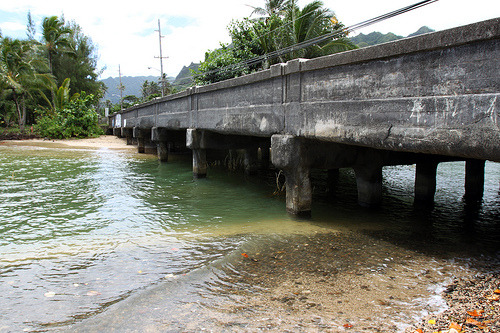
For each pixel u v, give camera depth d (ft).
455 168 48.26
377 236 19.42
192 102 37.09
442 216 23.77
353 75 16.94
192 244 18.40
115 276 14.57
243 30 63.10
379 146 15.79
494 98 11.60
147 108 57.47
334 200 28.35
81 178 39.42
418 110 14.06
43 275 14.70
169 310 11.81
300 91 20.44
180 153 67.15
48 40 115.03
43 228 21.44
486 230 20.80
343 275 14.44
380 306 11.89
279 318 11.23
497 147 11.55
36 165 49.24
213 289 13.33
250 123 25.73
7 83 91.61
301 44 34.55
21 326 10.95
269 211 24.97
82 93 107.86
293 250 17.28
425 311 11.50
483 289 12.88
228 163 47.91
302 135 20.42
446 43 12.80
